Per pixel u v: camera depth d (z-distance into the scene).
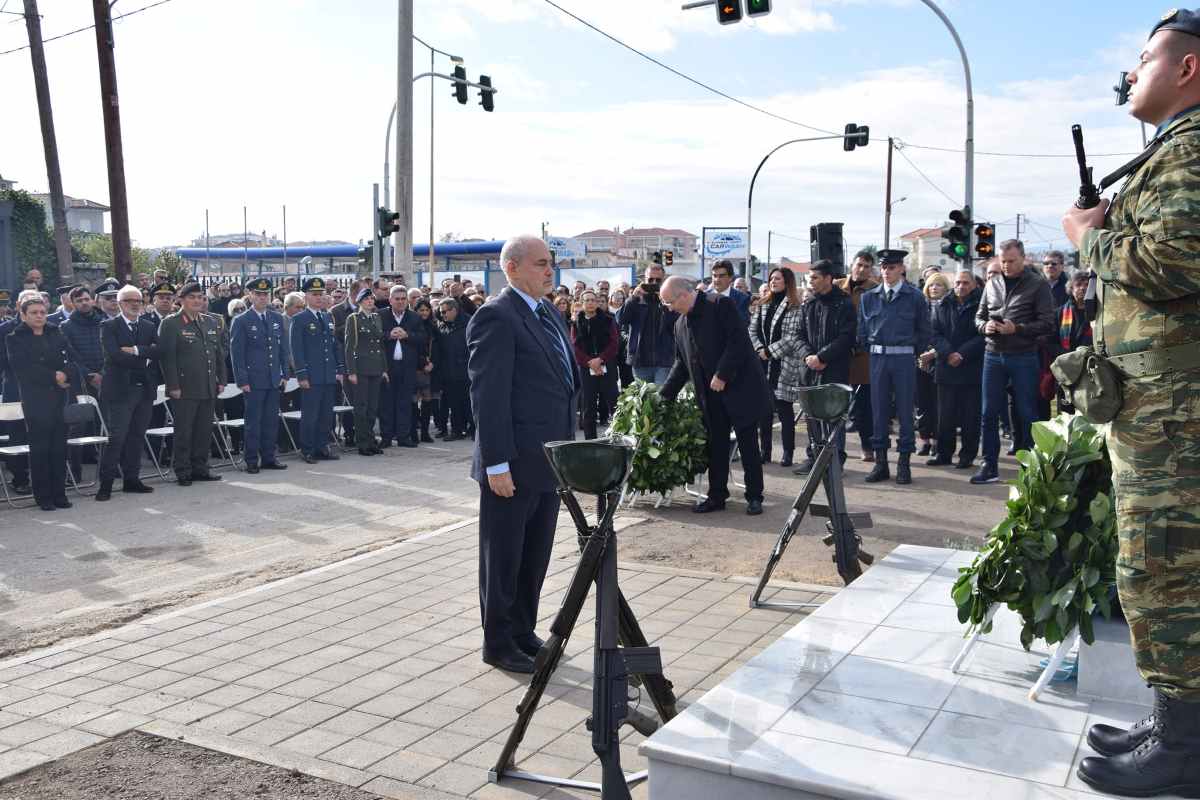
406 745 4.38
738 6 16.30
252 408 12.19
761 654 4.25
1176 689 2.81
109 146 18.22
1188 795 2.85
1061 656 3.73
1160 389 2.72
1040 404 10.39
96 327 12.12
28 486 11.32
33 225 27.92
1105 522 3.71
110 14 18.05
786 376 11.42
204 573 7.46
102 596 6.89
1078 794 2.93
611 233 146.00
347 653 5.56
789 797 3.09
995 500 9.52
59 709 4.80
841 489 5.74
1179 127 2.74
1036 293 9.98
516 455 5.13
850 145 27.73
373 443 13.76
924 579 5.43
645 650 3.50
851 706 3.66
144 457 13.18
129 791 3.97
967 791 2.96
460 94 22.61
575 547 7.80
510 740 3.98
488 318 5.14
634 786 3.96
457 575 7.18
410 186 18.78
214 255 60.12
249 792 3.95
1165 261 2.56
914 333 10.34
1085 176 2.93
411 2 18.45
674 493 9.97
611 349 14.65
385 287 15.38
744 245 45.09
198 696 4.95
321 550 8.12
